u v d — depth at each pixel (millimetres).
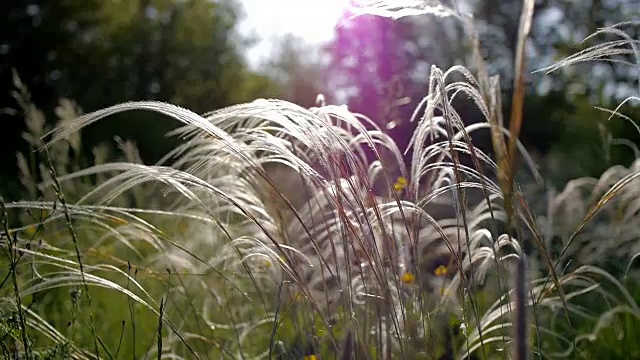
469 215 3248
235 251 2562
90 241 4012
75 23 25734
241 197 2730
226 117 2250
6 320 2256
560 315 3992
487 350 3072
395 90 3703
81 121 2125
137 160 3924
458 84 2090
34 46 23766
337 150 2182
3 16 23734
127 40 27766
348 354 2191
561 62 2158
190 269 3383
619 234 4066
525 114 11469
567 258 4250
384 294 2164
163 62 30438
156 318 3654
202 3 32594
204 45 32156
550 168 8789
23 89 4211
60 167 4758
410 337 2322
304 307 2719
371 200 2156
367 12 1879
